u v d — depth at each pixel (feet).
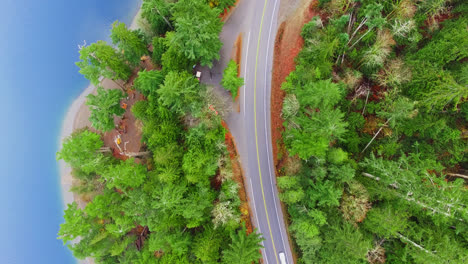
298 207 109.40
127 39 107.24
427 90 96.89
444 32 102.78
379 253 97.30
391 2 111.34
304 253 107.65
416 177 88.02
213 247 102.68
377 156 113.91
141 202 97.50
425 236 91.81
